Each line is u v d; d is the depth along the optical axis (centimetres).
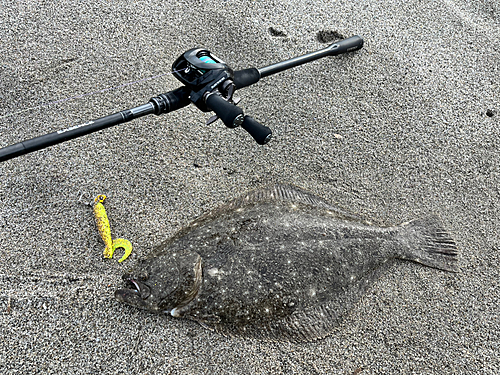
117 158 55
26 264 46
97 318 43
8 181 51
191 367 41
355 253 46
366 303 46
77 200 51
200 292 41
